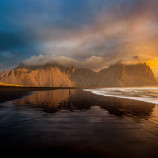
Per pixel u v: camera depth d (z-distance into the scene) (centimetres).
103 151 414
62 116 935
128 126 701
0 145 450
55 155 384
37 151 407
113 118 889
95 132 596
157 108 1347
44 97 2558
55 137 528
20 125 699
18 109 1198
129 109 1280
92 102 1841
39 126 683
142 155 393
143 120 840
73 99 2250
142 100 2156
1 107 1311
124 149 429
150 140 507
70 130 621
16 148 427
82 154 393
